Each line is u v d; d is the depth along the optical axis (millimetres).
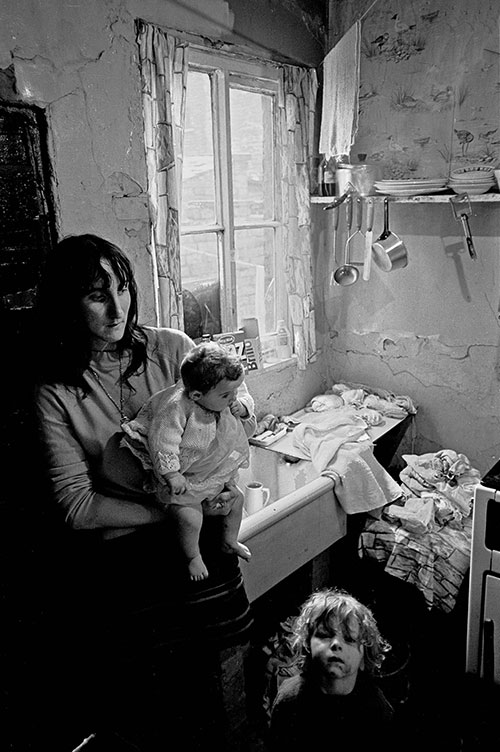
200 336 2439
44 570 1498
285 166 2553
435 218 2514
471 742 1616
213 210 2400
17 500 1436
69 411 1255
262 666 1675
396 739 1412
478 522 1696
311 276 2711
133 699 1271
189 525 1224
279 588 2252
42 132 1576
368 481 2166
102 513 1227
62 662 1514
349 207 2539
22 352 1418
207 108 2277
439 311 2609
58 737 1380
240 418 1336
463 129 2387
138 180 1858
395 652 1946
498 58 2236
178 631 1228
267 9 2279
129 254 1880
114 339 1215
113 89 1735
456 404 2664
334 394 2938
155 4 1839
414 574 2092
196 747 1242
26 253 1458
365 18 2512
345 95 2246
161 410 1197
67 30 1589
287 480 2270
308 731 1199
